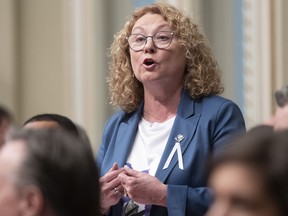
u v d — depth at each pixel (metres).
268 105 10.82
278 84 10.84
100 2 11.30
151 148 6.99
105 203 6.71
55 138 4.03
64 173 3.92
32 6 11.53
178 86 7.19
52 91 11.52
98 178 4.11
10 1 11.43
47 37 11.52
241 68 10.97
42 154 3.92
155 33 7.14
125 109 7.41
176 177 6.71
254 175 3.19
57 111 11.48
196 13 10.95
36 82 11.55
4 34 11.41
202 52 7.24
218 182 3.26
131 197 6.51
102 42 11.31
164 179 6.73
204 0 11.02
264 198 3.17
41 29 11.55
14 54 11.46
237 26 11.00
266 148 3.22
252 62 10.92
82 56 11.34
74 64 11.38
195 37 7.23
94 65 11.31
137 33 7.20
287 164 3.15
